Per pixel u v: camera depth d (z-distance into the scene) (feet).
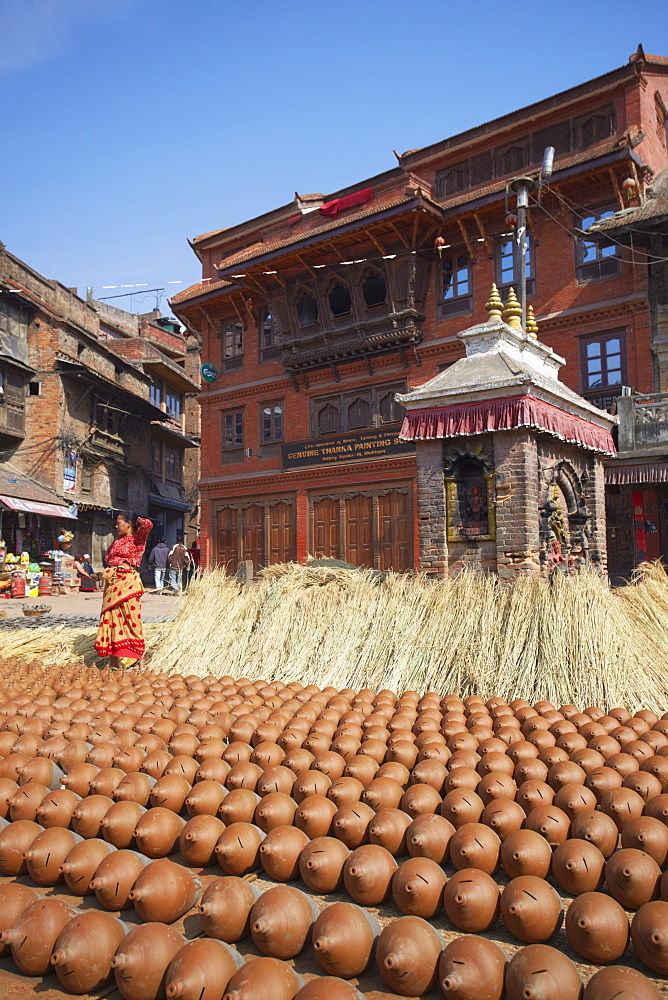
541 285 72.79
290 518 89.97
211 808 13.89
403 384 82.69
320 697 21.62
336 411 88.94
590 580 23.88
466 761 15.38
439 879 10.72
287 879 11.89
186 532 164.14
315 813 12.94
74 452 110.01
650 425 61.26
